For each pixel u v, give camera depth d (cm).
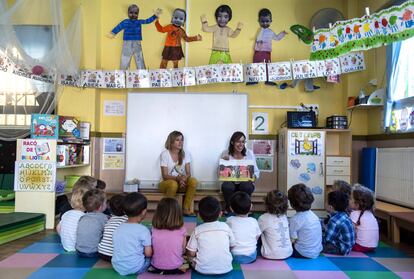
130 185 400
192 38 441
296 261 243
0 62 334
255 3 446
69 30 407
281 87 445
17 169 339
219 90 447
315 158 395
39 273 216
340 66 399
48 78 386
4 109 407
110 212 296
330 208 277
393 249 276
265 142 441
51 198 337
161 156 399
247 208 240
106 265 231
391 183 358
